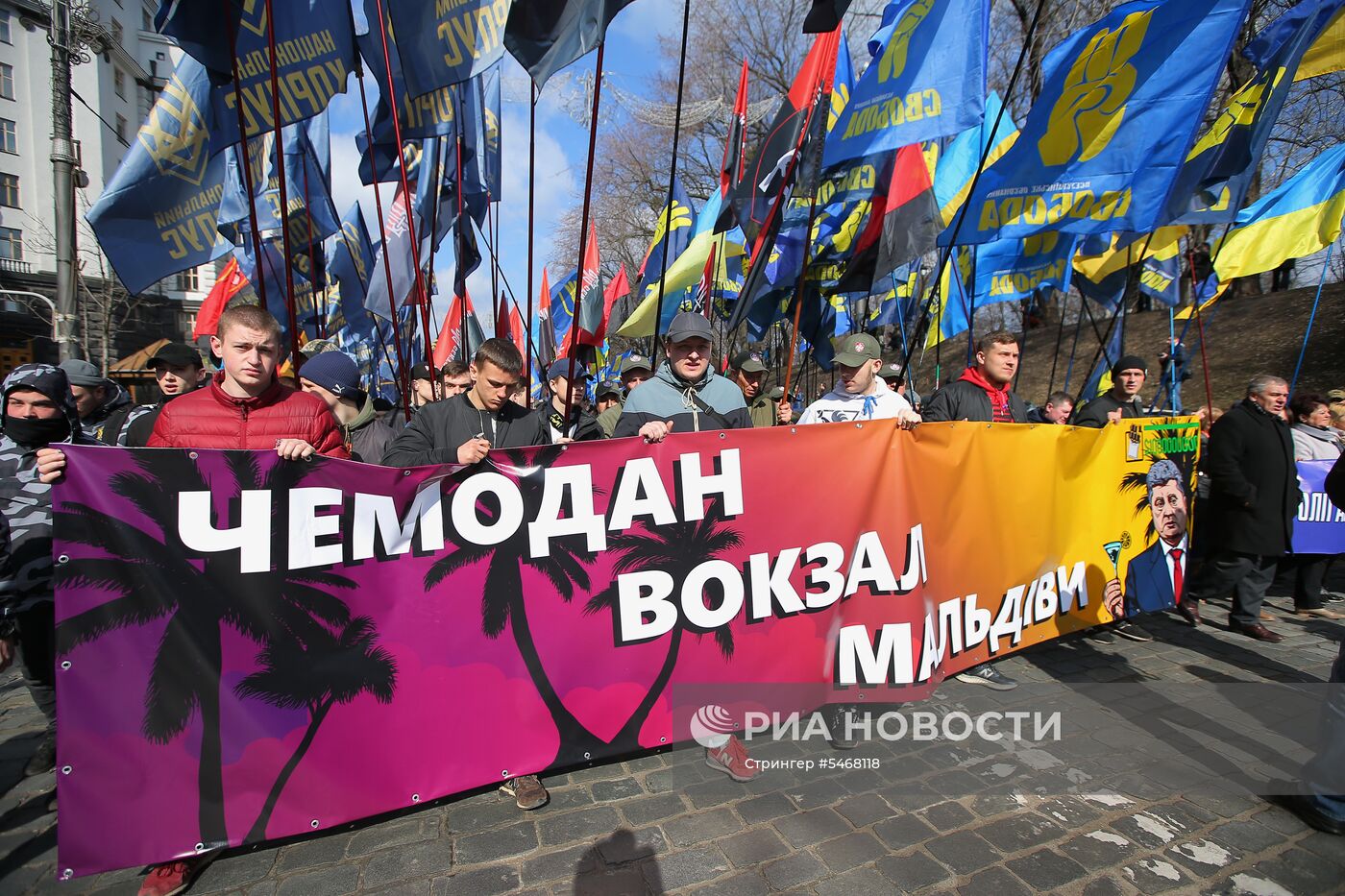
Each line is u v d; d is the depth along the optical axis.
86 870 1.94
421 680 2.33
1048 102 4.21
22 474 2.71
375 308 4.66
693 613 2.68
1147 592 4.14
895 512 2.95
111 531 1.99
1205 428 5.78
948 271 6.77
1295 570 5.07
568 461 2.53
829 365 5.06
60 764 1.92
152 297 27.34
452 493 2.39
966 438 3.22
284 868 2.19
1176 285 6.23
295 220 4.72
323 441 2.50
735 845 2.27
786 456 2.80
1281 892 2.05
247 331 2.29
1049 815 2.43
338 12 3.22
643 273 6.38
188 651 2.06
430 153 4.52
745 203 4.30
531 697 2.47
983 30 3.35
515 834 2.35
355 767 2.24
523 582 2.47
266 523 2.15
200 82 3.07
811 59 3.80
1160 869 2.15
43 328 27.50
